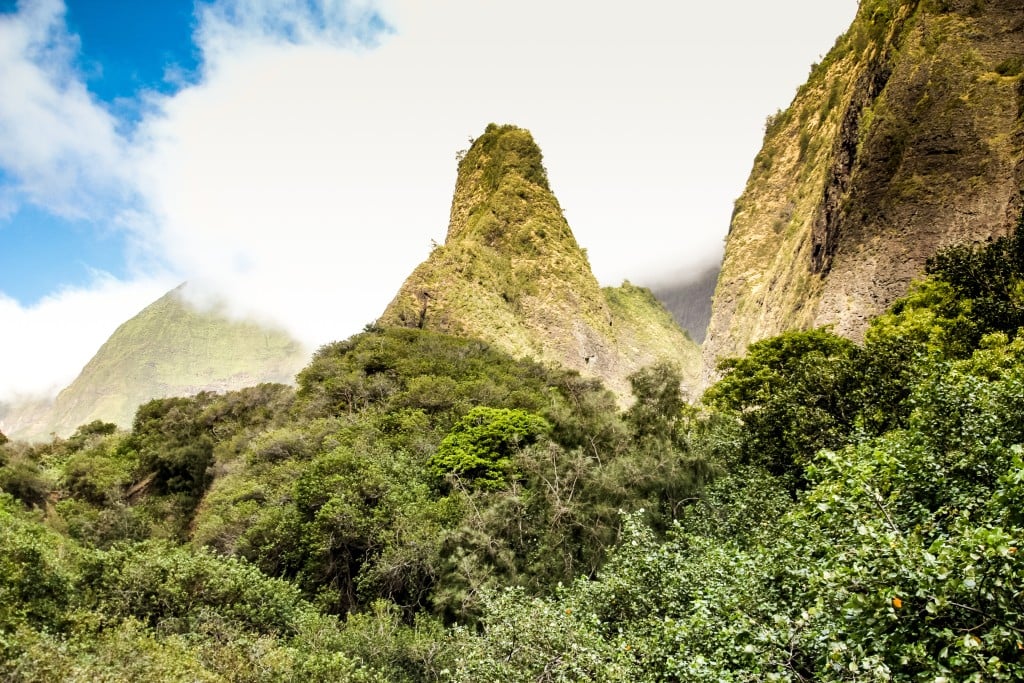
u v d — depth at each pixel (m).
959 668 6.00
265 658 16.81
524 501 25.89
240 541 31.06
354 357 62.72
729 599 9.69
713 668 7.93
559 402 37.78
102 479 54.50
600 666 10.10
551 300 116.88
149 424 67.06
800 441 22.22
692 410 40.09
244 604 21.64
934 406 12.48
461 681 11.66
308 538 28.45
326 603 25.83
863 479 8.79
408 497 29.62
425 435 38.53
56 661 14.46
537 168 140.12
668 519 24.17
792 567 10.05
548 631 11.43
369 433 40.34
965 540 6.43
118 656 16.06
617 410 38.97
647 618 12.17
